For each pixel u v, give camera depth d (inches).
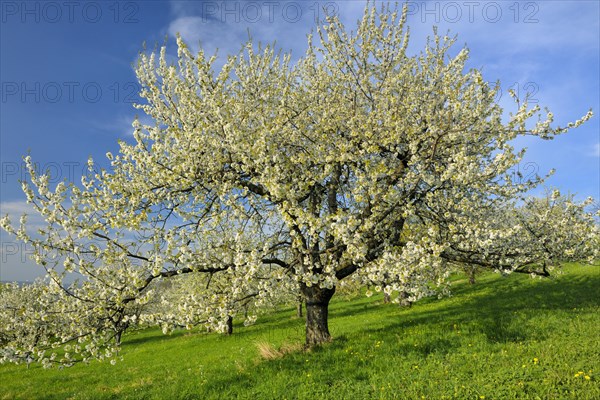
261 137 382.3
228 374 467.8
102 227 371.6
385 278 391.9
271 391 382.3
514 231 391.2
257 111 438.3
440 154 437.1
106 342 382.3
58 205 362.3
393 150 430.6
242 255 369.7
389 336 500.7
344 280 495.2
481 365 366.9
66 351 362.9
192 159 401.7
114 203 388.8
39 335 362.0
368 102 511.2
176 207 398.6
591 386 300.5
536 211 478.6
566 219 445.1
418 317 671.1
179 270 393.1
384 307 1061.1
